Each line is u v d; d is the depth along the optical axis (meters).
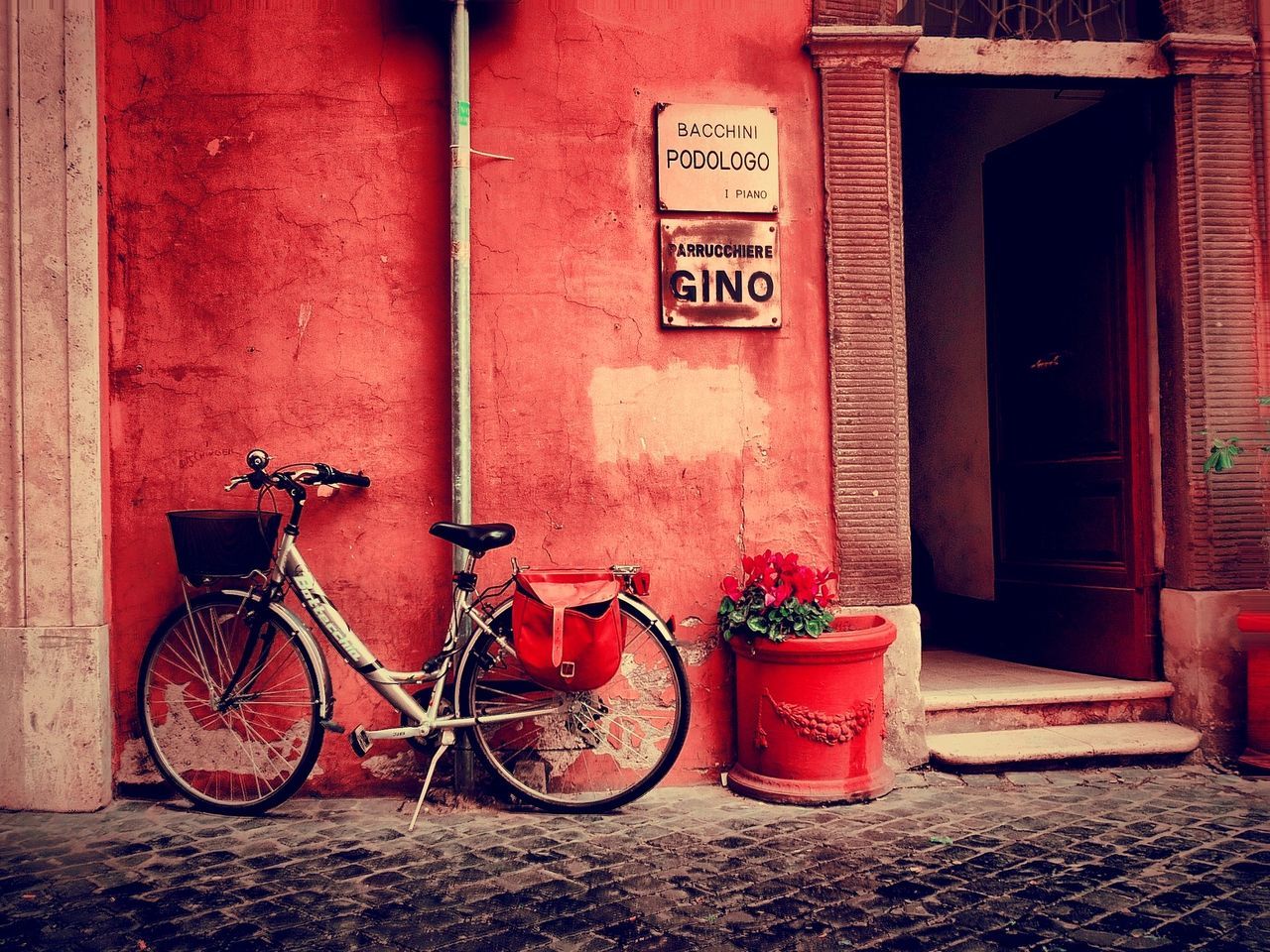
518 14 3.86
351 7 3.81
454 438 3.69
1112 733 4.09
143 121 3.75
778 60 3.96
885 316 3.95
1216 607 4.07
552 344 3.85
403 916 2.62
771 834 3.23
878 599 3.93
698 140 3.90
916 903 2.67
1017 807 3.49
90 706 3.57
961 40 4.03
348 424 3.79
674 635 3.88
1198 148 4.09
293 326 3.78
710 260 3.90
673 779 3.86
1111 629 4.53
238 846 3.17
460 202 3.69
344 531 3.78
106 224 3.72
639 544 3.88
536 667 3.26
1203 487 4.10
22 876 2.92
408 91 3.82
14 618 3.57
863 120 3.95
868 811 3.46
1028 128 5.40
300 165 3.79
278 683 3.75
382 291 3.80
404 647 3.78
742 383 3.93
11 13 3.59
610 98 3.89
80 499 3.59
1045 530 4.98
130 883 2.86
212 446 3.76
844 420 3.93
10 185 3.58
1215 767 3.98
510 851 3.11
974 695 4.16
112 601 3.71
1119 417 4.50
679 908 2.65
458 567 3.70
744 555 3.91
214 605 3.61
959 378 5.98
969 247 5.89
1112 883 2.80
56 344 3.59
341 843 3.20
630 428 3.88
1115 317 4.52
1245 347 4.10
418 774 3.74
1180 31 4.09
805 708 3.55
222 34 3.77
